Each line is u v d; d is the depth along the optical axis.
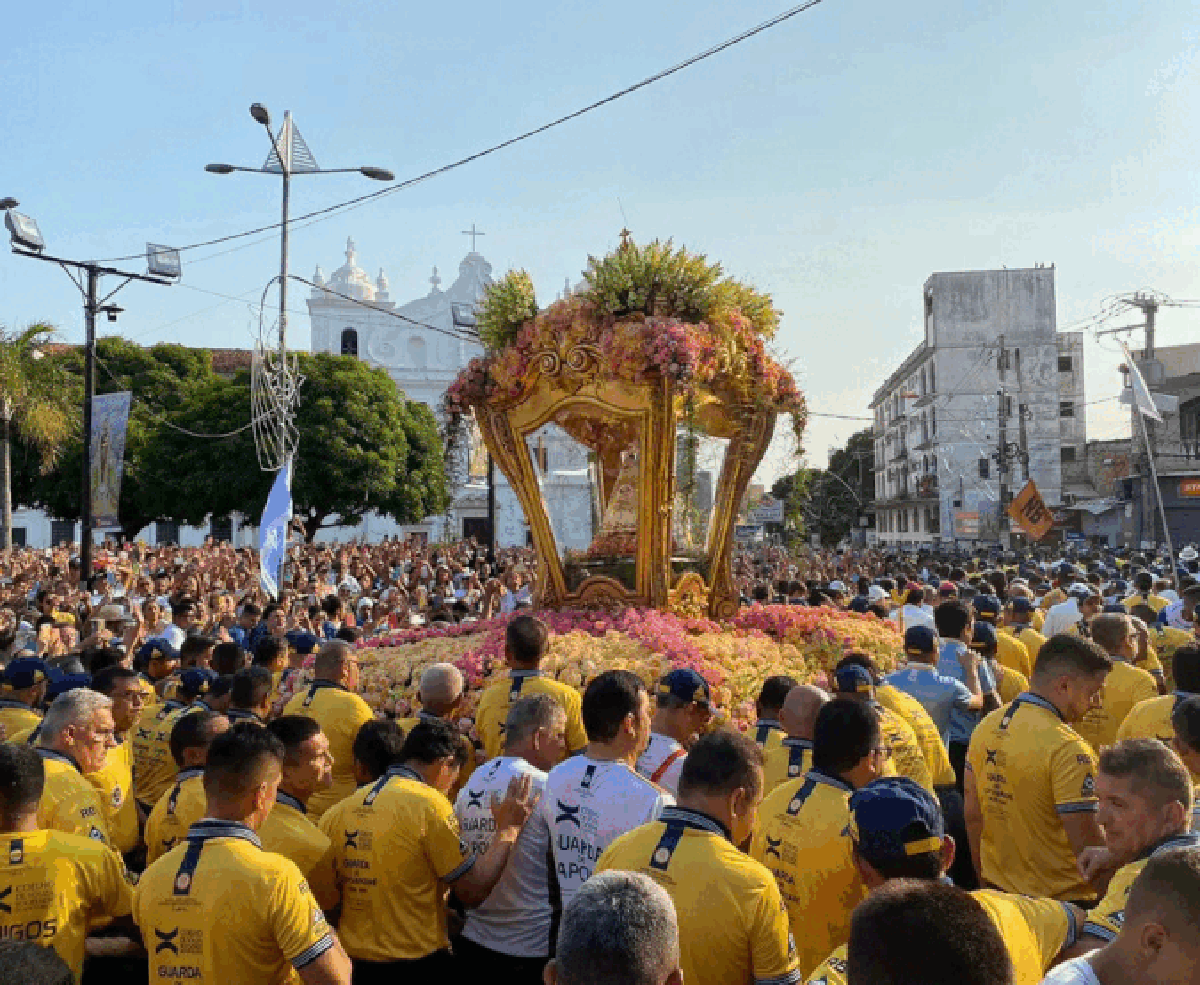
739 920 3.56
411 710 7.99
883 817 3.22
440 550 32.81
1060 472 61.66
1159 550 32.69
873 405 88.56
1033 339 62.28
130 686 6.27
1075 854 4.76
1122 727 5.74
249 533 63.19
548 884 5.25
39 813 4.96
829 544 77.81
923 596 12.53
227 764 3.91
